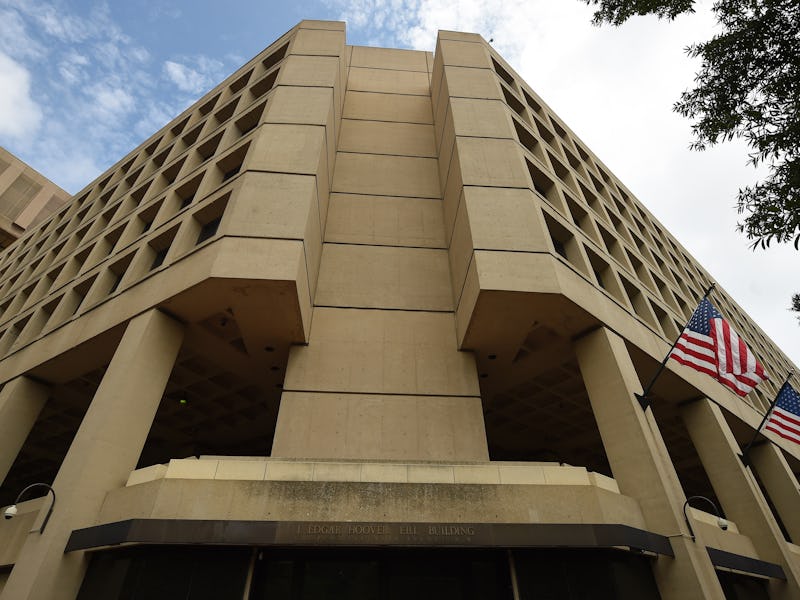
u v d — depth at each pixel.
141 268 18.25
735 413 22.16
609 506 11.66
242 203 15.90
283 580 10.59
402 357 16.36
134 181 27.55
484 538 10.48
